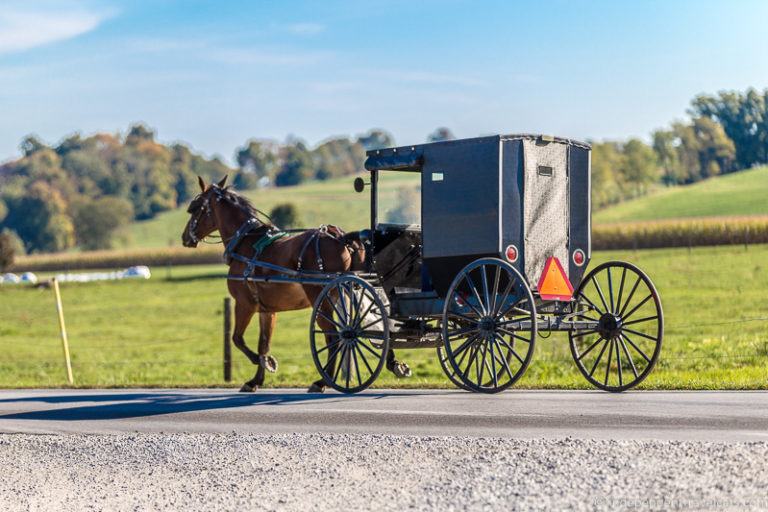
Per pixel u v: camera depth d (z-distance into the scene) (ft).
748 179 373.61
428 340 46.47
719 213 298.97
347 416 38.70
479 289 41.63
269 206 437.58
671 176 464.24
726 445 28.63
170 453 33.14
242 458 31.78
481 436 32.71
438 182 42.65
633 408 37.17
